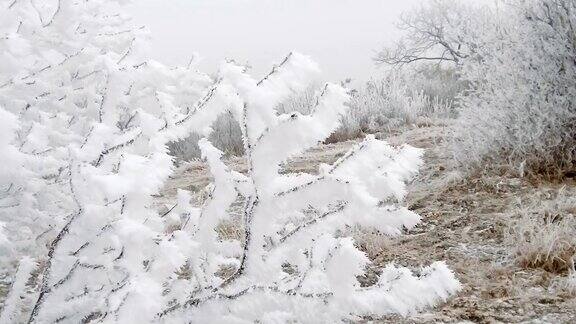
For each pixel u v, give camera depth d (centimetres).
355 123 805
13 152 154
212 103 148
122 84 189
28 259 209
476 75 523
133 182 146
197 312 151
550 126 463
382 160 150
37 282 287
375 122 835
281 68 133
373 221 140
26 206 230
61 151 227
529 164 464
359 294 145
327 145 752
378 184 145
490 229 387
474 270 336
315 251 154
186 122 154
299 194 142
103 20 255
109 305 150
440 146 614
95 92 241
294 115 133
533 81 471
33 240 240
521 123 469
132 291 138
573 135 464
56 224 240
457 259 354
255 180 142
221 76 142
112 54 244
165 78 201
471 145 498
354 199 138
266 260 152
